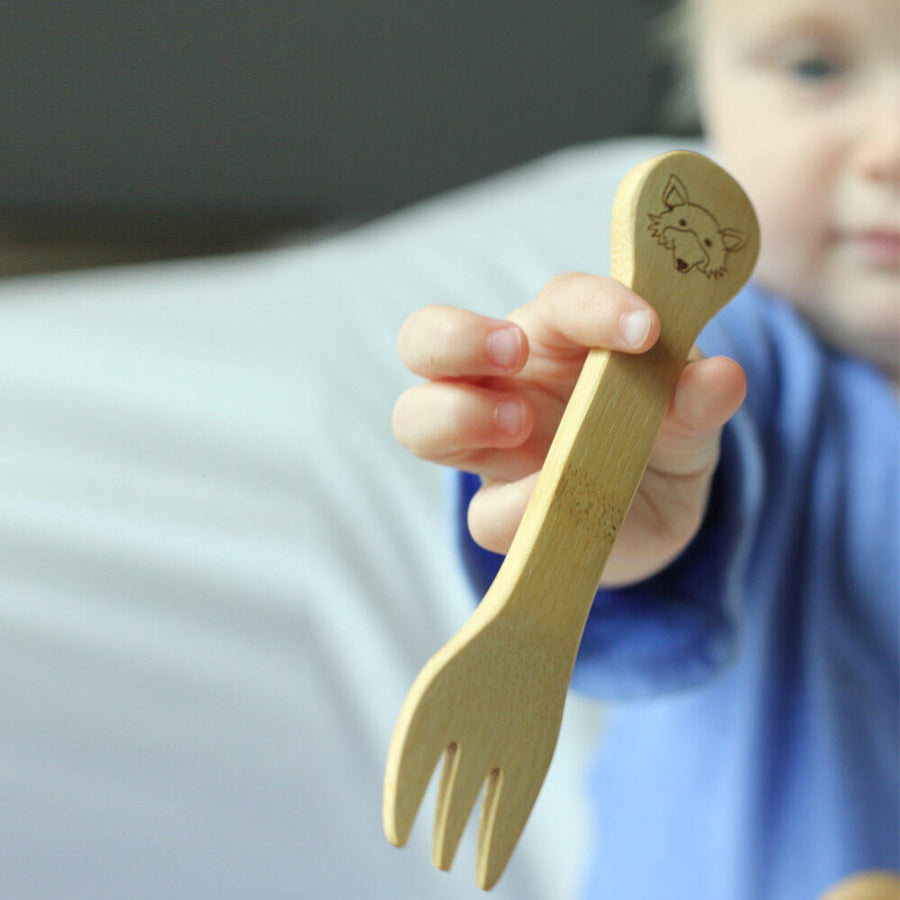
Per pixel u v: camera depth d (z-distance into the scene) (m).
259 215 1.65
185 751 0.76
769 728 0.57
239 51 1.59
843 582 0.58
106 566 0.84
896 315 0.58
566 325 0.31
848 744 0.56
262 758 0.75
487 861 0.26
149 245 1.65
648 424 0.30
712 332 0.56
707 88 0.62
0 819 0.74
